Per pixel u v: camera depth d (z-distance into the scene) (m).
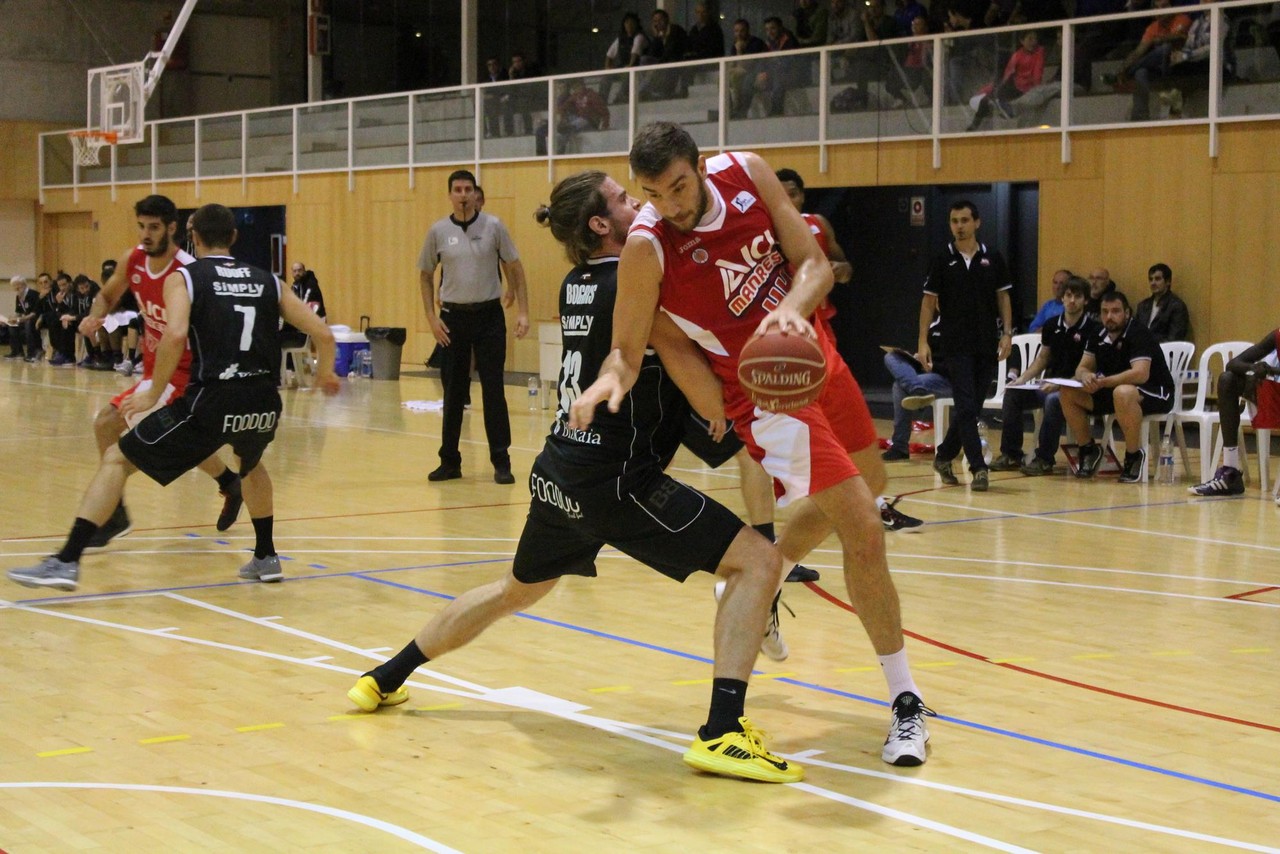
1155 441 10.77
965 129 14.28
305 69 28.64
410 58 26.03
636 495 3.65
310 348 19.36
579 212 3.78
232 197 24.02
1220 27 12.54
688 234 3.50
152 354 6.48
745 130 16.14
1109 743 3.89
